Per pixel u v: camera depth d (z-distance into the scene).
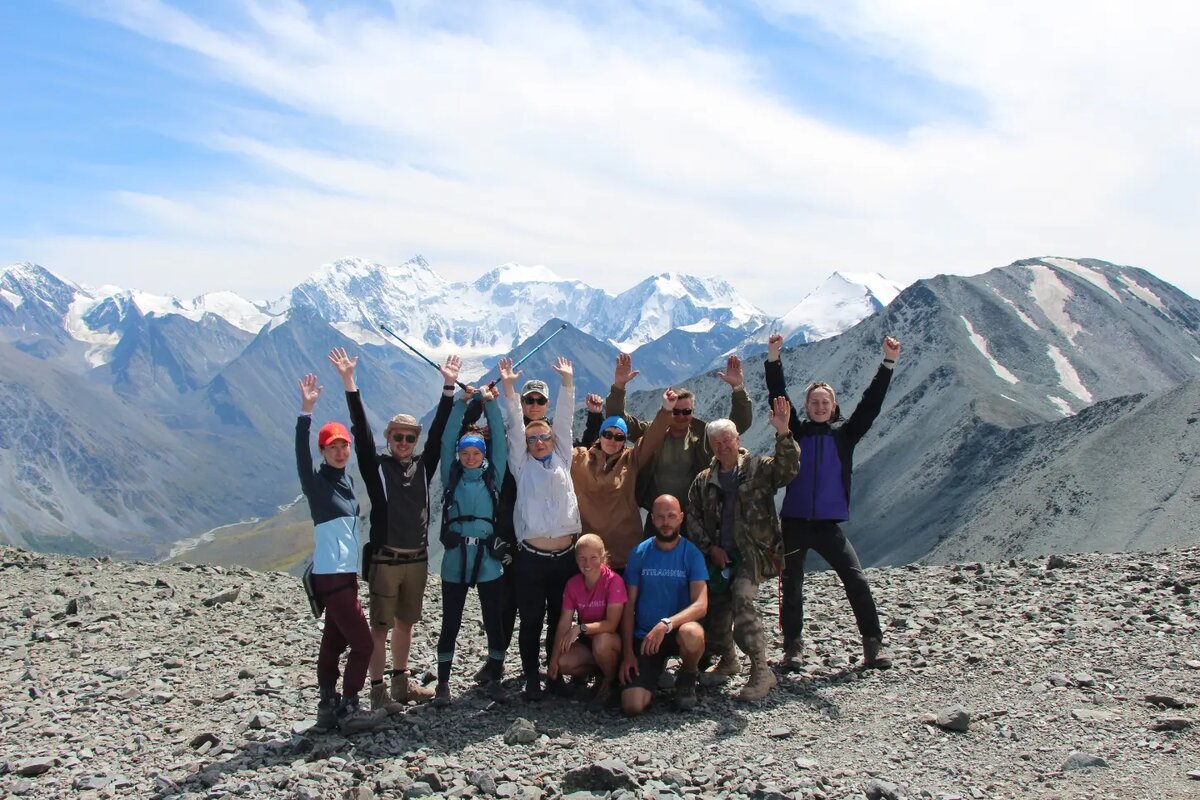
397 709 11.34
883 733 9.93
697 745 9.86
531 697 11.58
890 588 17.30
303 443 10.80
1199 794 8.05
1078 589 15.41
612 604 11.45
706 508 11.85
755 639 11.29
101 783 9.59
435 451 11.91
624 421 12.30
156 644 15.41
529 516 11.52
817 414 12.38
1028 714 10.07
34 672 13.70
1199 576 15.19
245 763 9.98
